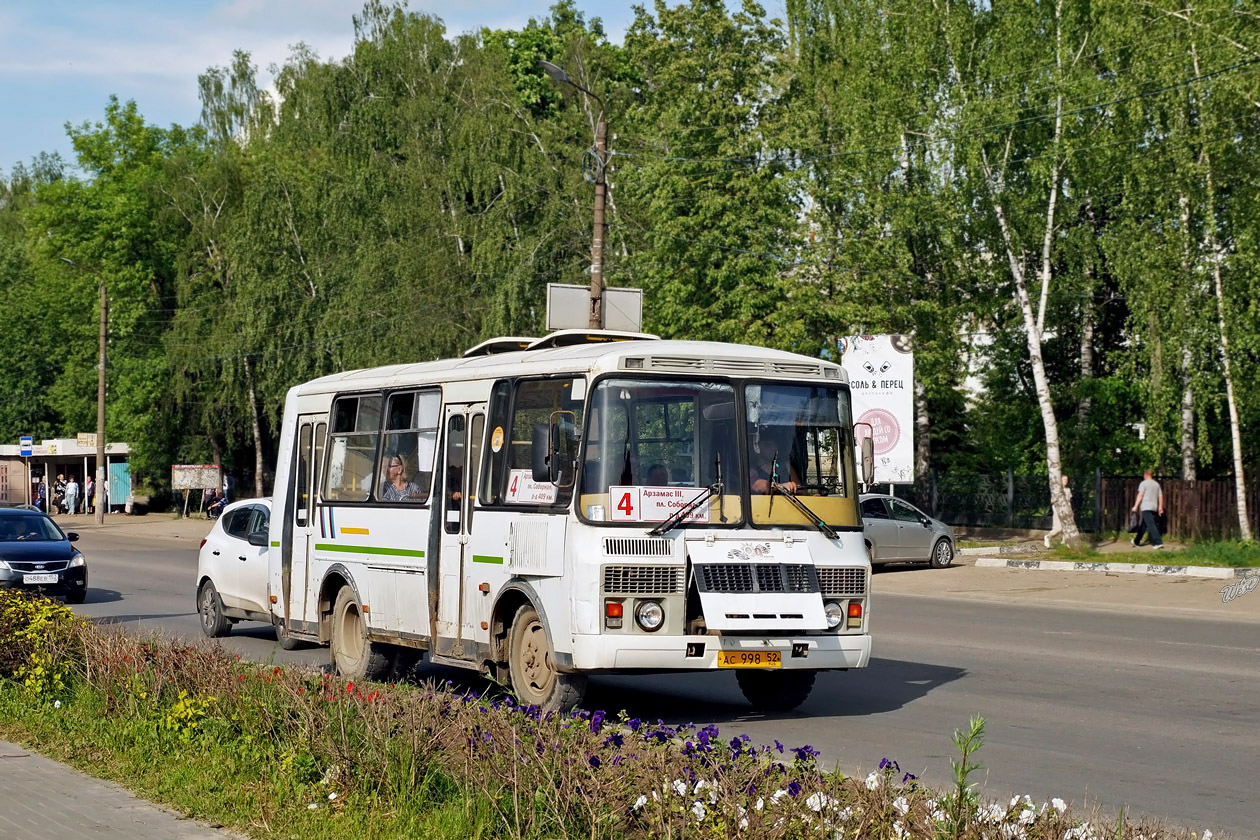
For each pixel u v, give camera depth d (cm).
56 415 7519
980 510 3903
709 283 3388
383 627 1284
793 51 4212
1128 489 3516
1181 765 901
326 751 773
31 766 864
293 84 6225
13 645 1155
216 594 1750
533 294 4334
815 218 3516
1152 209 3036
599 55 5203
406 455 1274
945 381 3725
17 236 8281
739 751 649
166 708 938
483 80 5012
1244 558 2608
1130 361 3203
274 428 5388
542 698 1062
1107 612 2056
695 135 3425
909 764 903
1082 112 3030
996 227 3366
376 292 4888
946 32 3234
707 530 1040
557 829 611
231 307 5597
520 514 1085
